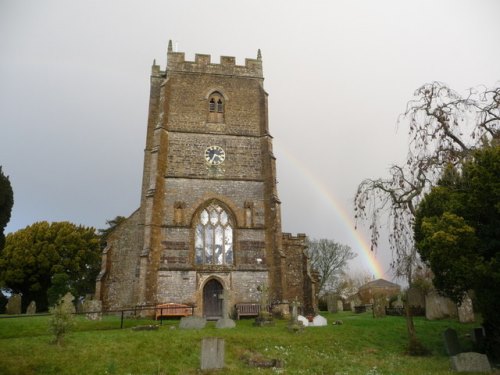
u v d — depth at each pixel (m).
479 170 16.55
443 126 19.69
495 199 15.99
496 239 16.36
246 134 37.16
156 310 27.66
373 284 68.81
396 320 25.11
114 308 32.88
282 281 31.78
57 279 40.91
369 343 19.73
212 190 34.72
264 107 38.12
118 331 19.31
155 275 30.97
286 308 30.80
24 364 13.68
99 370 13.84
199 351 16.30
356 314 35.12
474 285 16.05
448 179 19.30
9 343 15.69
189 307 28.72
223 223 34.09
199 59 38.84
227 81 38.75
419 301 29.31
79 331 19.53
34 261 48.31
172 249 32.16
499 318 16.45
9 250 48.22
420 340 20.36
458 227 16.34
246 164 36.19
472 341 19.69
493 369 14.57
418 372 14.45
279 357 16.30
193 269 31.84
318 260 70.38
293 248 38.91
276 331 20.70
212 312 31.72
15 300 30.17
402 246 19.66
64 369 13.77
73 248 51.12
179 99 37.25
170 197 33.78
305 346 18.33
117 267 34.06
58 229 52.09
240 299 31.75
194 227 33.25
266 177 35.56
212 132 36.62
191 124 36.59
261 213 34.75
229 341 17.88
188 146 35.78
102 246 58.09
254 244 33.56
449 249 16.14
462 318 23.95
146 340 17.11
